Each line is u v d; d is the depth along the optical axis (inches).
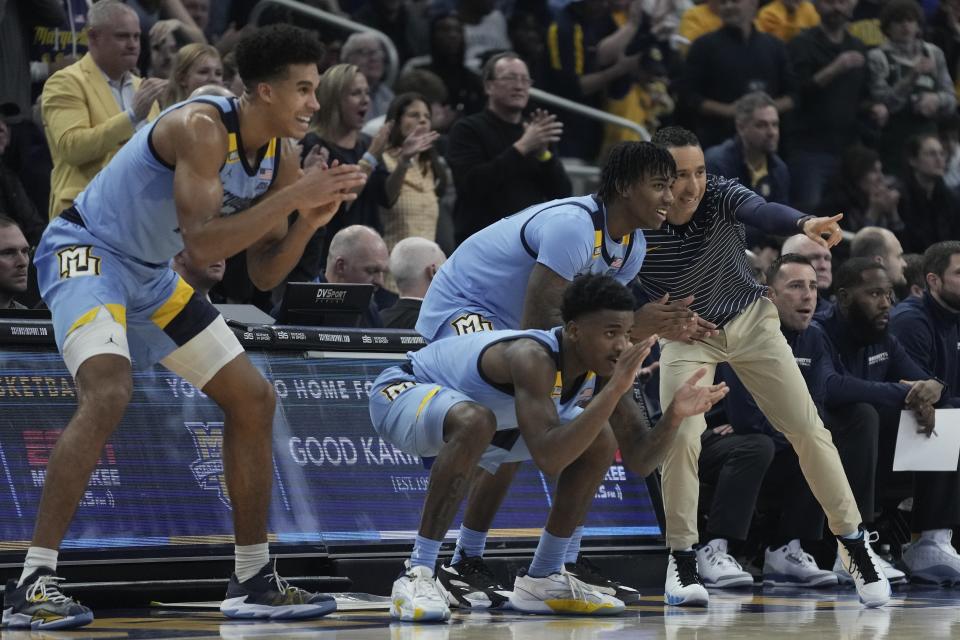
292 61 386.3
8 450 446.6
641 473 430.9
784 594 544.7
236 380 407.5
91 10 631.2
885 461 630.5
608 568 533.3
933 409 601.9
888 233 756.0
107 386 381.4
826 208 922.7
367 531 497.0
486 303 450.6
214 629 384.5
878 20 992.2
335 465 502.6
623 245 446.0
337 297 529.0
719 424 617.9
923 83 981.8
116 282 392.8
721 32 907.4
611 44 933.2
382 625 400.5
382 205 688.4
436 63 868.6
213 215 381.7
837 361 624.4
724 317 504.7
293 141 684.7
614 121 895.1
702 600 477.1
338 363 521.0
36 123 672.4
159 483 467.2
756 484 581.0
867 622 426.6
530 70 914.7
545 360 405.4
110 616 422.9
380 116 828.6
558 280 430.6
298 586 467.5
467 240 460.4
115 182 390.3
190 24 774.5
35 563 378.3
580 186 897.5
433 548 417.7
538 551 446.6
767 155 820.6
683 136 478.9
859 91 945.5
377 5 897.5
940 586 596.4
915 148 928.9
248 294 609.9
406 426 426.0
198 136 380.5
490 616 434.3
